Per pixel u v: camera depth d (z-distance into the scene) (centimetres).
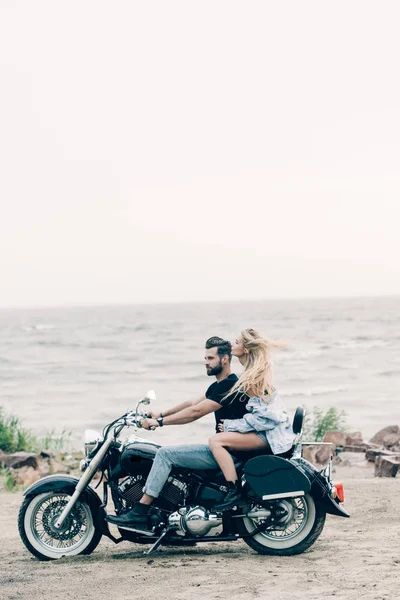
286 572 619
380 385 3772
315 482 665
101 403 3403
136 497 685
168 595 565
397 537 757
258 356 670
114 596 570
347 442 1694
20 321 16188
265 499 657
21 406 3366
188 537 674
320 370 4588
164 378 4438
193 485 674
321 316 13550
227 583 590
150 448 684
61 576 634
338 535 780
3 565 692
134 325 12106
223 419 682
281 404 680
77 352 6825
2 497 1207
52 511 709
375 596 541
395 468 1334
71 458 1686
